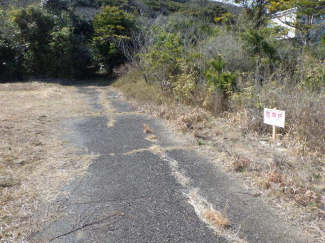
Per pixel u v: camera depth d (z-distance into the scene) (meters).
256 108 5.59
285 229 2.81
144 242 2.65
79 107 8.17
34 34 14.52
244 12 12.01
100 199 3.36
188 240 2.67
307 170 3.88
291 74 7.14
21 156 4.41
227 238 2.69
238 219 2.97
